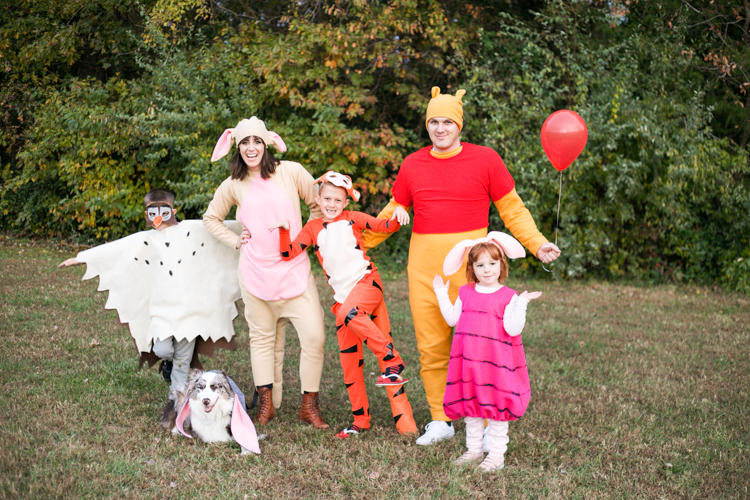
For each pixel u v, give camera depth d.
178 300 3.87
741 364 5.59
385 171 9.88
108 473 3.12
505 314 3.22
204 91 9.64
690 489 3.18
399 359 3.53
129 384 4.47
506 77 9.98
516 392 3.25
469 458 3.42
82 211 10.64
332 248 3.64
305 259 3.87
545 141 3.96
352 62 9.59
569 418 4.12
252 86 9.91
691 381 5.03
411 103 9.76
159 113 9.42
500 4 11.00
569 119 3.88
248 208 3.79
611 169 9.16
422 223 3.75
